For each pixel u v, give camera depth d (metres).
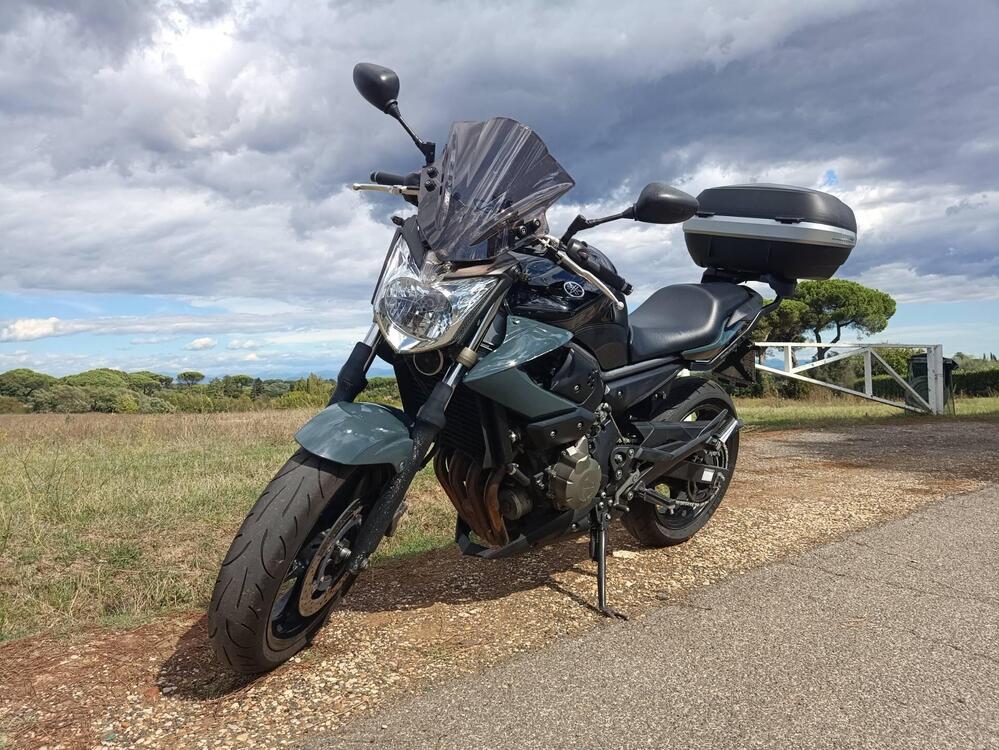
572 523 3.26
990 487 5.60
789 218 4.38
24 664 2.77
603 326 3.36
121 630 3.10
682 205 2.85
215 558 4.24
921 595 3.37
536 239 2.99
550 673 2.65
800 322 40.38
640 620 3.12
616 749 2.18
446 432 3.04
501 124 3.17
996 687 2.53
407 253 2.90
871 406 17.94
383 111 3.15
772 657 2.76
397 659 2.77
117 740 2.26
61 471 6.77
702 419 4.41
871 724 2.30
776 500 5.31
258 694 2.52
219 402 23.50
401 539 4.56
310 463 2.55
